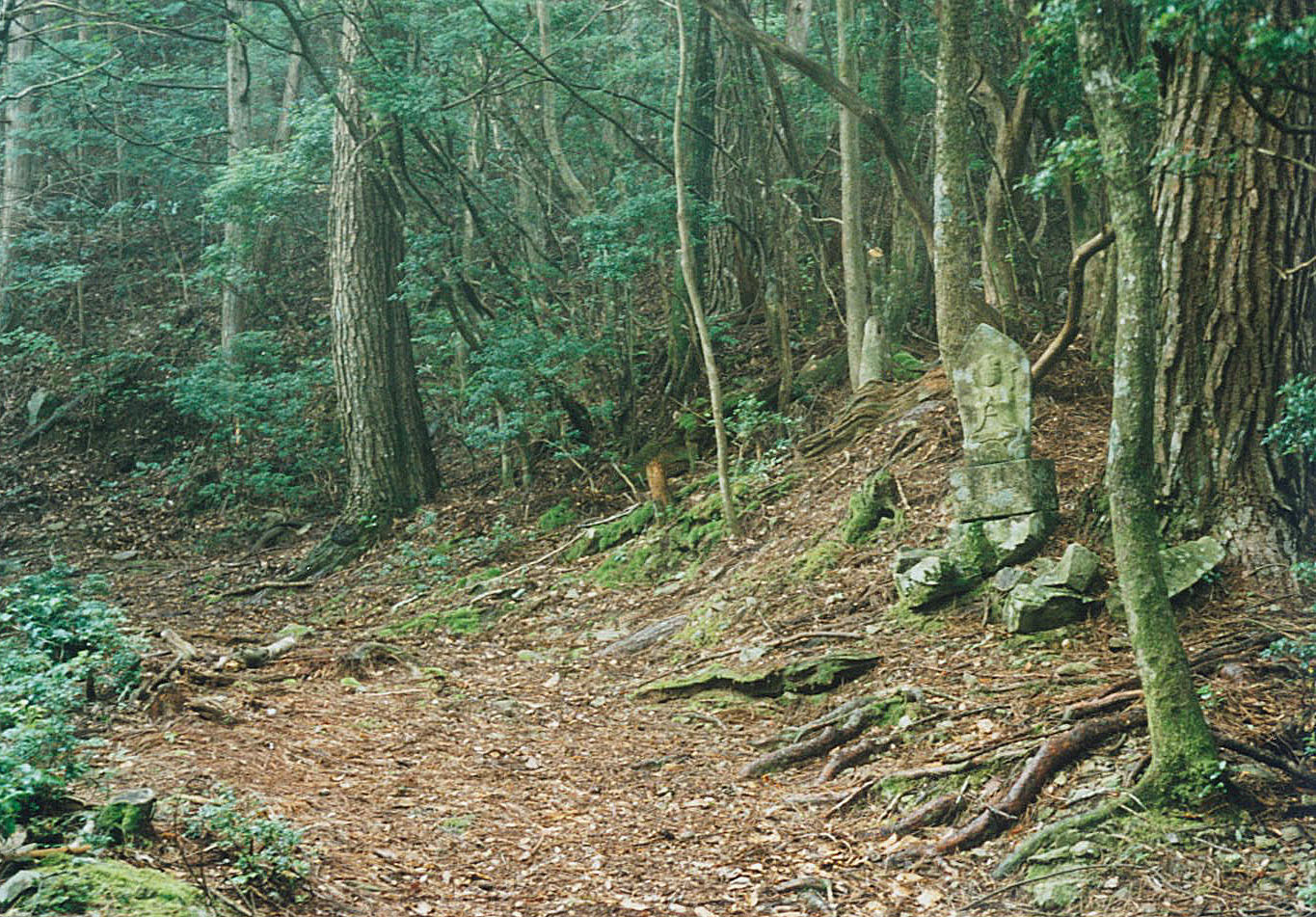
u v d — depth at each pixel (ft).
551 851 19.90
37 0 55.31
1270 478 25.30
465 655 35.73
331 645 36.86
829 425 43.34
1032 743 20.74
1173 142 25.86
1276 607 23.72
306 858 17.61
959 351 31.35
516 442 54.19
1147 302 17.56
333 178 56.59
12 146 81.66
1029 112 43.73
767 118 59.88
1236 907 16.01
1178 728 18.08
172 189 90.17
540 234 66.54
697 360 54.24
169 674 27.84
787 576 33.50
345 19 55.98
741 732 26.37
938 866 18.63
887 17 52.54
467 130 62.69
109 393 75.72
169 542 61.93
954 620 27.91
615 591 39.42
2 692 19.75
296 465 66.69
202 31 89.81
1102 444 34.24
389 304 56.75
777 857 19.42
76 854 14.94
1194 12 19.45
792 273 57.77
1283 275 23.70
